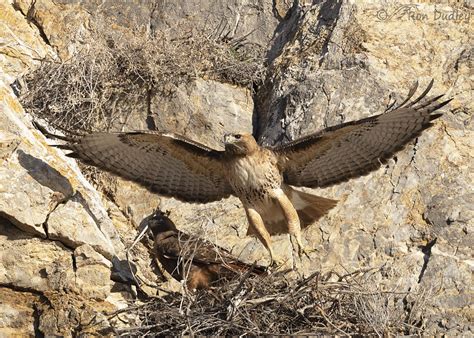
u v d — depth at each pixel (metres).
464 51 16.67
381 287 14.12
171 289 14.34
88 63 16.94
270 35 18.14
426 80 16.38
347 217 15.05
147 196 16.22
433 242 14.52
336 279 14.39
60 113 16.70
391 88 16.25
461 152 15.38
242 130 16.98
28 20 18.25
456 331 13.44
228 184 14.48
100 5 18.39
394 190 15.17
